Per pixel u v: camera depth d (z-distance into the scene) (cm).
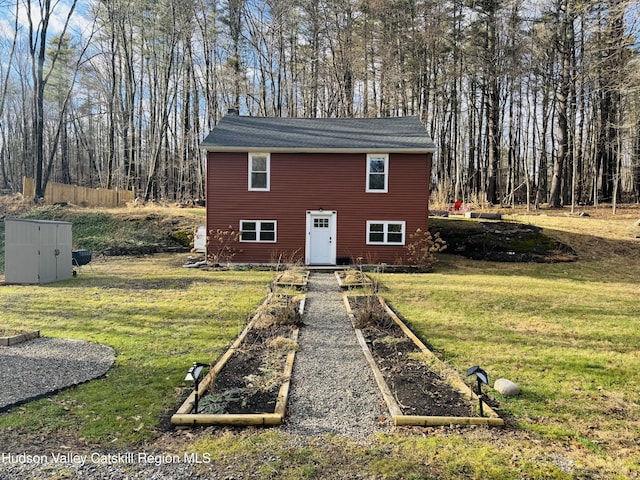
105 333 777
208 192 1778
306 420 457
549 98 3100
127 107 3653
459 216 2377
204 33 3341
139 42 3544
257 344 720
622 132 2927
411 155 1762
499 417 461
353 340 760
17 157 4778
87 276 1448
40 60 2608
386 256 1780
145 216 2336
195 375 464
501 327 843
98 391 520
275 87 3597
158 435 421
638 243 1884
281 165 1780
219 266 1698
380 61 3359
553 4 2659
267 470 359
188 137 3906
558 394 535
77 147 5184
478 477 353
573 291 1219
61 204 2458
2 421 438
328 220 1794
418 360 643
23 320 862
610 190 3272
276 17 3294
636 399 523
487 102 3247
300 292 1209
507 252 1858
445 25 3144
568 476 358
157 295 1124
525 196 3691
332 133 1931
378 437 420
